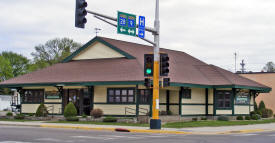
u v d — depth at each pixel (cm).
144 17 2506
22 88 4094
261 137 2208
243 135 2383
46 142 1791
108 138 2008
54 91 3878
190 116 3766
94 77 3575
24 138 1972
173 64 3966
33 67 7956
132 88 3481
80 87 3719
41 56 8025
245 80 4212
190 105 3778
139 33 2472
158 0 2645
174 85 3400
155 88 2653
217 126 3088
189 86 3575
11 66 8656
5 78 8381
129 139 1962
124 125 3011
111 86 3572
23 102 4084
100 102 3612
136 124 3106
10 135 2131
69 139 1936
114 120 3319
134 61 3691
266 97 5581
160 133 2497
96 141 1845
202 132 2547
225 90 3941
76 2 1977
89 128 2803
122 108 3512
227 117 3812
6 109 7319
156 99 2661
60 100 3841
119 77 3441
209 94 3966
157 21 2631
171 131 2562
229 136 2281
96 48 3994
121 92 3531
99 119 3378
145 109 3425
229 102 3934
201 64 4438
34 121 3506
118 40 4122
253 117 4081
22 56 9100
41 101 3959
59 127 2938
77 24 1973
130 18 2408
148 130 2584
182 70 3888
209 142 1867
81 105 3756
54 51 8062
